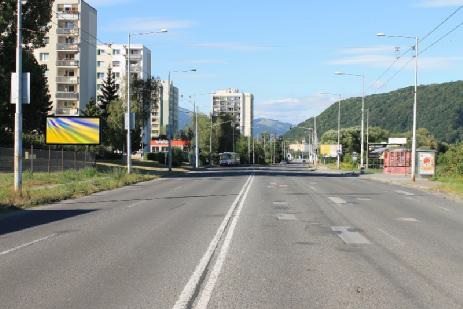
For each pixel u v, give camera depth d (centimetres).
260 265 998
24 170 4022
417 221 1706
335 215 1845
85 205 2225
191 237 1337
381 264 1016
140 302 745
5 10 4441
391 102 14362
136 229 1485
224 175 5400
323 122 17800
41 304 735
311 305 734
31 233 1413
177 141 12056
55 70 10212
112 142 7525
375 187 3584
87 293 793
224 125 14200
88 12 10681
